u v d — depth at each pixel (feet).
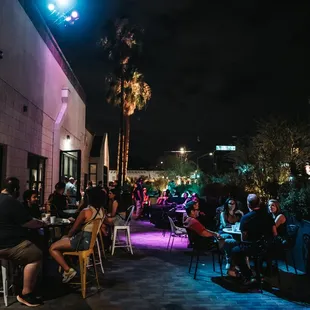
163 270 25.20
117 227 30.66
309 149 53.06
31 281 18.15
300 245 25.26
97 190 20.40
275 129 54.44
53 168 47.98
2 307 17.83
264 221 21.62
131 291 20.48
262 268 24.54
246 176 51.49
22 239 18.03
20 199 34.24
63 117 51.03
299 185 29.63
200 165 188.34
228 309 17.97
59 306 18.04
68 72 57.52
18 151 33.88
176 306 18.24
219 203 40.86
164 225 46.62
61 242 20.22
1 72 29.37
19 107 33.99
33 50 38.29
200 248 23.71
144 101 105.50
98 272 24.49
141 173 221.05
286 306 18.45
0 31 29.04
